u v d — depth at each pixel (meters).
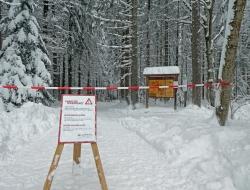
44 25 24.70
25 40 18.39
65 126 5.68
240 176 6.07
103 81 41.44
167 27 33.97
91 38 25.97
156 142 9.10
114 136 10.53
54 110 15.13
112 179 6.55
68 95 5.77
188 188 6.09
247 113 19.16
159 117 14.05
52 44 26.53
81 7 24.61
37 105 14.68
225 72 9.36
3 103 17.64
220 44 23.61
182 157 7.58
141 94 35.31
